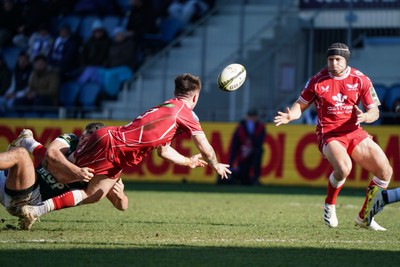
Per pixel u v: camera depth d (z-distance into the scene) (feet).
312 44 244.63
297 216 123.54
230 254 78.33
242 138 223.71
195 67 266.98
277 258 76.33
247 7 269.64
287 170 225.97
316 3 257.34
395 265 73.31
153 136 88.89
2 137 242.17
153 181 234.79
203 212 129.70
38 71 258.57
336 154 98.68
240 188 209.26
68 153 91.56
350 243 88.43
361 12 245.24
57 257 74.84
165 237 91.61
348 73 101.71
